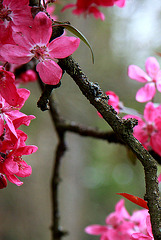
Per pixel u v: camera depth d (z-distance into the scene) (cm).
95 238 247
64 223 221
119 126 57
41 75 59
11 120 60
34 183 217
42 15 58
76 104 184
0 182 61
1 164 60
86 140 250
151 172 56
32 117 61
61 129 84
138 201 56
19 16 58
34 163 216
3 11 58
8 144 60
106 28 215
